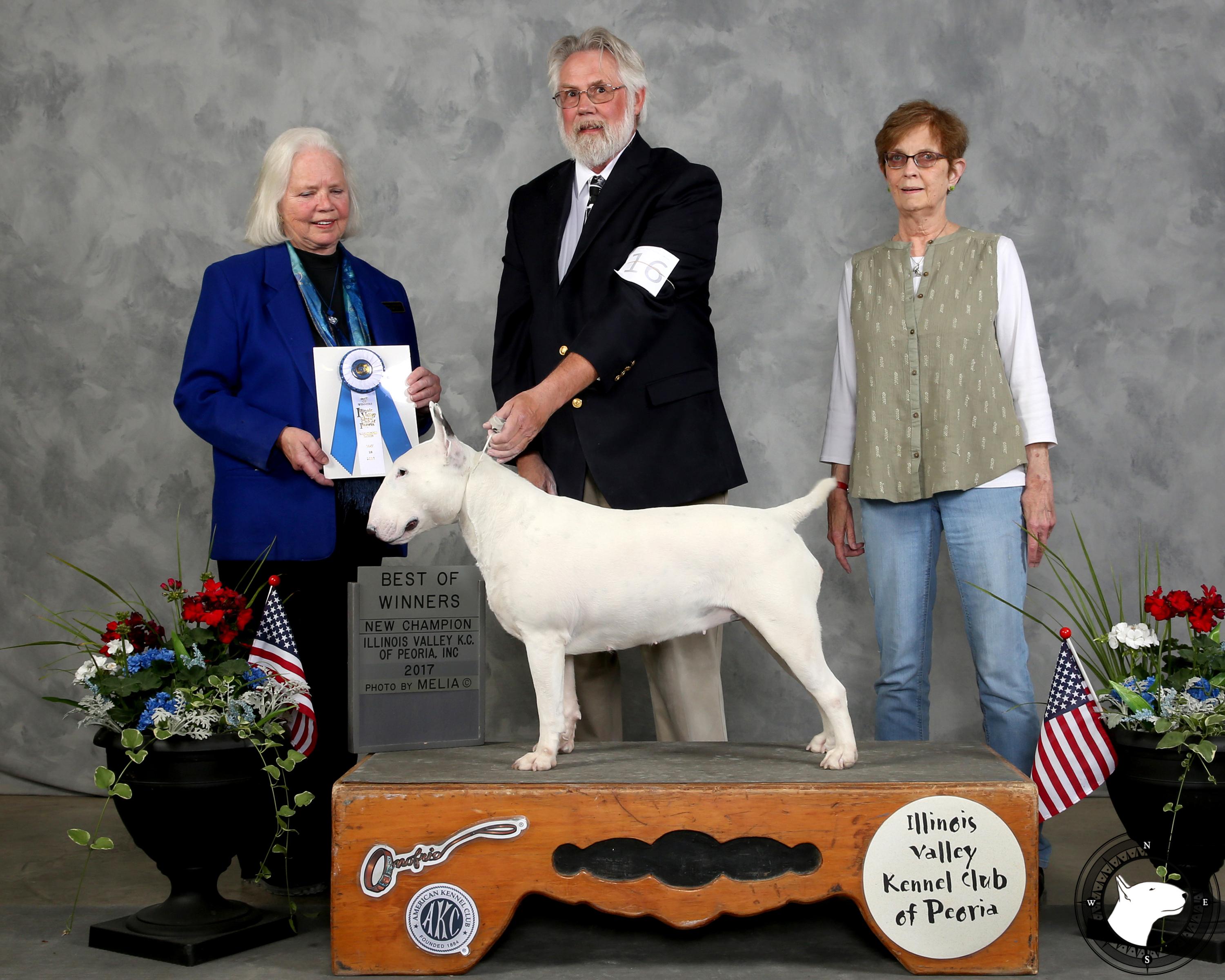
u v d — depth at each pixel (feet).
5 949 7.27
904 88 11.89
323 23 12.07
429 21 12.07
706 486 8.65
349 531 8.68
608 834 6.49
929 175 8.75
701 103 11.96
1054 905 8.11
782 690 12.02
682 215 8.57
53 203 12.20
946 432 8.58
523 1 12.03
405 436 8.62
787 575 6.88
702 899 6.56
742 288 12.05
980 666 8.71
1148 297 11.82
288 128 12.09
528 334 9.45
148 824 7.02
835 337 11.99
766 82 11.94
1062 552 11.89
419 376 8.73
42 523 12.26
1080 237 11.84
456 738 7.89
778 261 12.03
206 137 12.11
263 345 8.52
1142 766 7.06
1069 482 11.89
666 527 6.94
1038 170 11.84
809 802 6.49
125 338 12.17
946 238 8.82
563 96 8.73
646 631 7.05
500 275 12.12
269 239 8.84
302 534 8.36
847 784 6.54
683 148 12.00
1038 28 11.80
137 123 12.14
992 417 8.50
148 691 7.12
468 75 12.08
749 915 7.00
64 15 12.15
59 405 12.23
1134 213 11.80
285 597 8.57
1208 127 11.75
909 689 8.99
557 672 7.02
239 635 8.11
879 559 9.04
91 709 7.22
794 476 12.10
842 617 12.03
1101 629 9.07
